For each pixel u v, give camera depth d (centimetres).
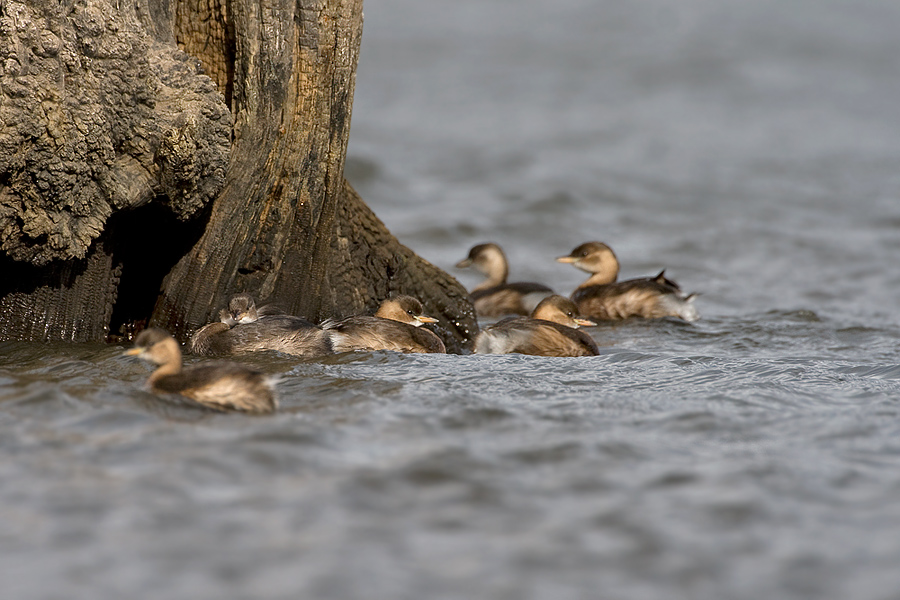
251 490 834
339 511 802
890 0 9788
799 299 2161
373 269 1614
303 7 1377
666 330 1845
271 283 1491
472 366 1305
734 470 900
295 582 701
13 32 1133
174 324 1464
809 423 1050
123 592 685
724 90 5728
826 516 809
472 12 8712
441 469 883
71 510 792
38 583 693
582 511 812
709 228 2925
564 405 1102
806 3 9575
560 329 1570
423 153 3866
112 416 1002
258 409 1041
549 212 3042
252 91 1379
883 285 2286
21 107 1147
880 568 729
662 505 825
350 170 3325
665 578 715
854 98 5684
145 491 825
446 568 724
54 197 1212
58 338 1388
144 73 1263
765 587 705
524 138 4275
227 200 1416
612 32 7794
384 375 1232
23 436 938
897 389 1209
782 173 3797
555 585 705
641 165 3859
